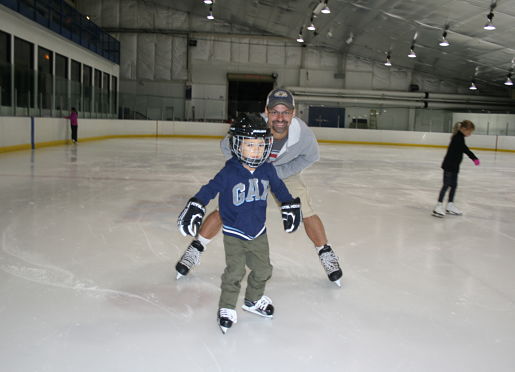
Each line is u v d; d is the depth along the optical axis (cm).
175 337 221
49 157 1076
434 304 273
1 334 219
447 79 2466
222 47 2470
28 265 319
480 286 307
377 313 258
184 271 297
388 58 2195
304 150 279
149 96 2219
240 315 249
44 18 1458
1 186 650
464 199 691
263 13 2122
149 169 916
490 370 202
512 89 2356
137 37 2441
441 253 386
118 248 366
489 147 2098
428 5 1457
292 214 221
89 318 239
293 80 2509
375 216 534
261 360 203
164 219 473
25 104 1277
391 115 2380
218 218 295
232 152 215
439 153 1788
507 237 450
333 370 197
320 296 280
